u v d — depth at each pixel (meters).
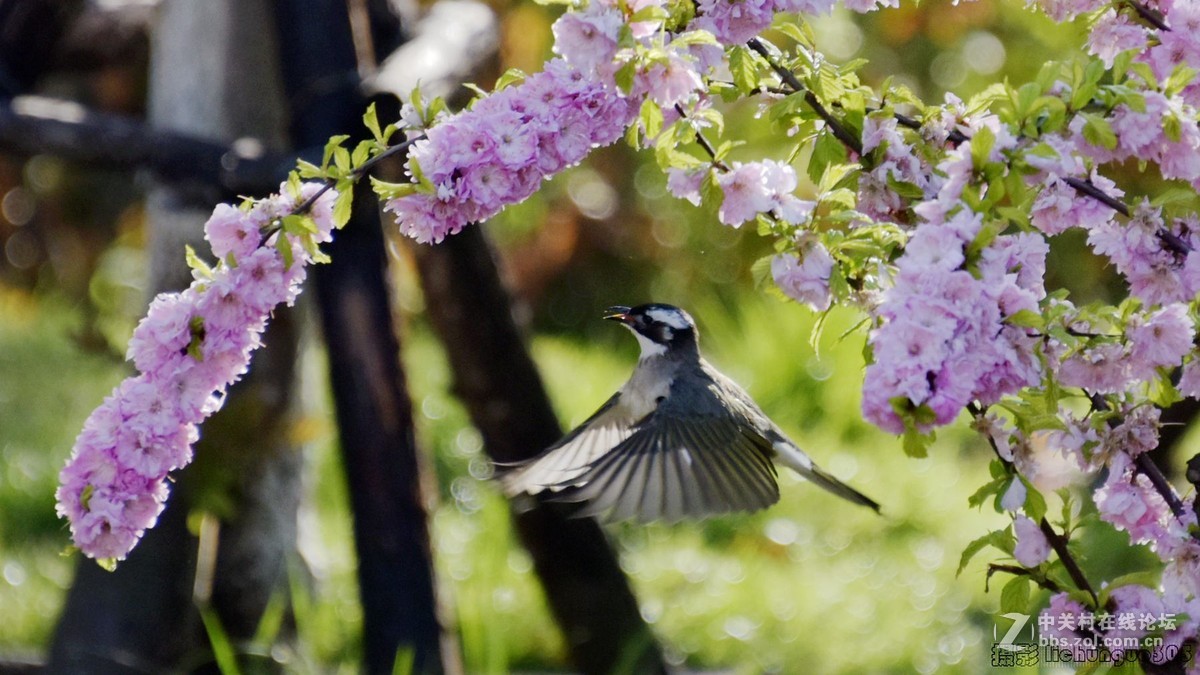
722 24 4.63
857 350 16.09
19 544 12.50
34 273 23.22
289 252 4.48
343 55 7.73
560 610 9.45
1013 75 16.89
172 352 4.52
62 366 17.73
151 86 9.78
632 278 20.81
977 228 4.11
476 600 9.73
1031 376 4.14
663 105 4.37
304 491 10.54
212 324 4.53
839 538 13.23
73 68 9.79
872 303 4.65
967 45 17.17
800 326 16.75
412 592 7.69
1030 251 4.38
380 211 7.57
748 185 4.65
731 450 6.02
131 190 22.52
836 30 17.14
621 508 5.84
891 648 10.96
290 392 9.14
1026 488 4.61
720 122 4.80
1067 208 4.62
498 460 9.45
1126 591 4.79
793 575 12.45
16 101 8.52
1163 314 4.63
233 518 9.36
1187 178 4.65
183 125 9.38
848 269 4.64
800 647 11.05
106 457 4.48
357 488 7.70
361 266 7.59
